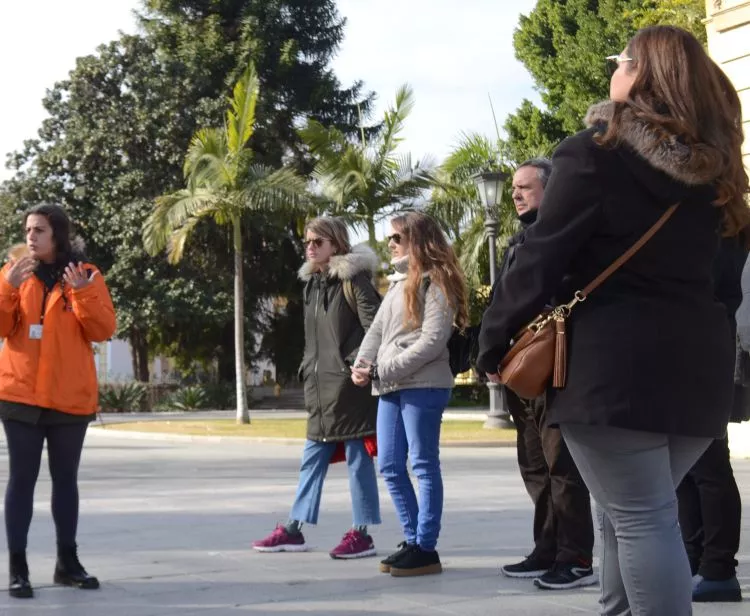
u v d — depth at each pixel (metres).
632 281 2.51
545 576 4.80
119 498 9.23
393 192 25.11
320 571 5.30
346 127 39.69
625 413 2.42
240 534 6.73
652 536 2.48
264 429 21.95
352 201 25.28
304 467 5.96
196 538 6.56
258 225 35.31
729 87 2.66
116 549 6.10
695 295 2.54
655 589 2.46
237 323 24.83
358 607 4.43
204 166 25.12
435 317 4.95
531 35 40.88
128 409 36.88
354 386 5.70
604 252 2.53
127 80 37.56
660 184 2.47
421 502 5.12
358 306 5.64
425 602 4.51
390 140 25.23
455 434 18.20
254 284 38.50
